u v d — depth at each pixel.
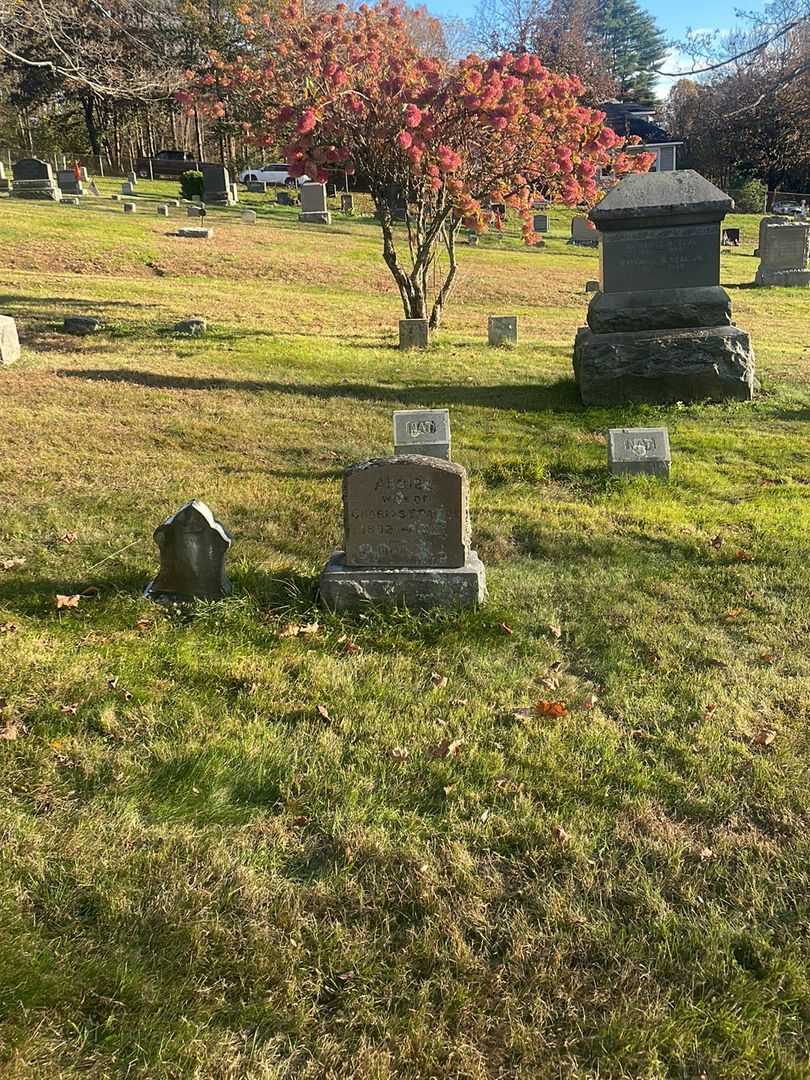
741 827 3.49
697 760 3.89
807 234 27.66
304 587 5.57
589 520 7.11
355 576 5.25
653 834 3.43
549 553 6.49
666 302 11.55
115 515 6.75
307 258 26.50
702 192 11.18
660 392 11.50
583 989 2.74
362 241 31.67
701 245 11.41
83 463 8.04
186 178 41.75
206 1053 2.45
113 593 5.37
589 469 8.59
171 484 7.57
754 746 4.03
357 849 3.27
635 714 4.31
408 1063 2.48
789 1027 2.64
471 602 5.29
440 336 17.05
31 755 3.71
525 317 21.09
